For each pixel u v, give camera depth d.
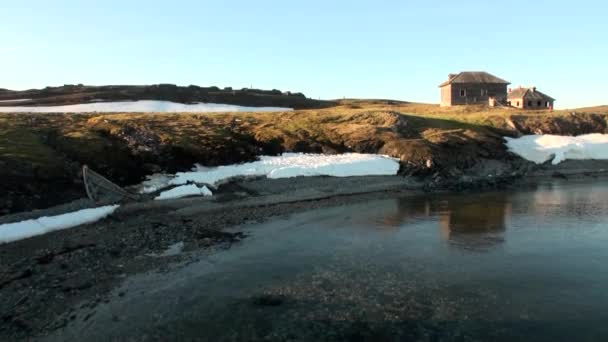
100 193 37.06
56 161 40.53
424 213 35.28
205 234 28.67
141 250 25.23
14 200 32.84
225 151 52.84
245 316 17.30
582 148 65.81
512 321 16.72
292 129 65.12
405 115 79.75
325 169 49.16
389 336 15.77
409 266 22.62
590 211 35.31
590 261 23.08
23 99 107.62
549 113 88.12
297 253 24.94
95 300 18.70
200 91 130.25
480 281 20.52
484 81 114.81
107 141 48.97
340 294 19.22
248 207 36.97
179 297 18.98
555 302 18.27
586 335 15.70
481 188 47.88
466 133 66.75
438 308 17.81
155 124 60.28
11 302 18.36
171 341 15.56
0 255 24.11
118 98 112.00
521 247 25.67
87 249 24.89
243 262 23.38
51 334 16.06
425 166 53.09
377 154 57.69
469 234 28.64
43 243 26.19
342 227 30.80
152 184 41.81
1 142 43.06
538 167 59.97
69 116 62.72
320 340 15.55
